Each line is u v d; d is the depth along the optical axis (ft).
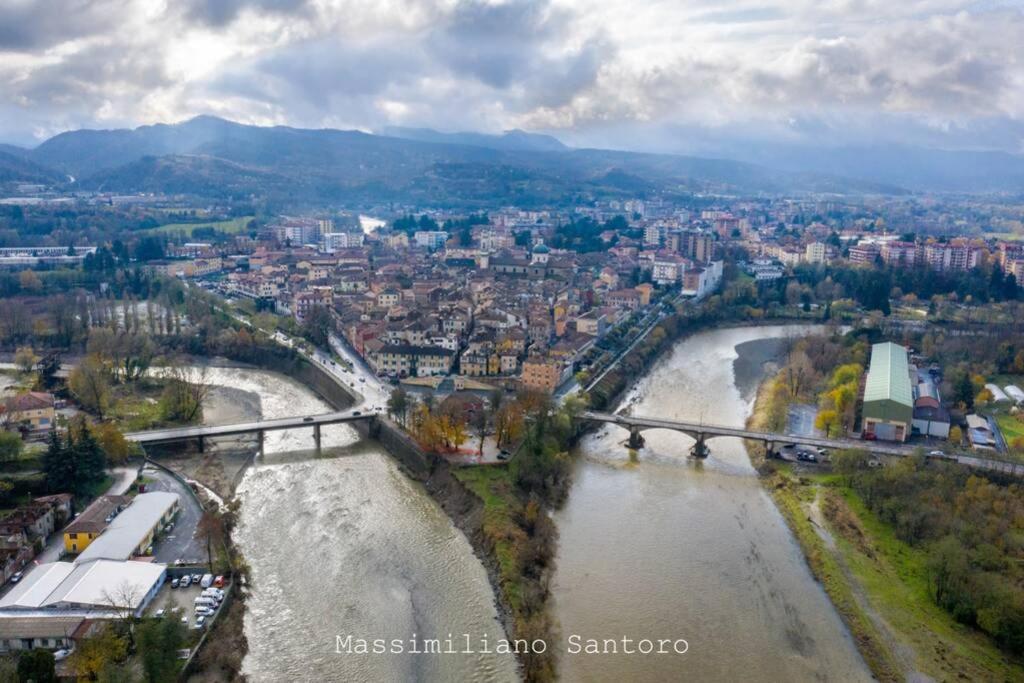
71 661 596.70
